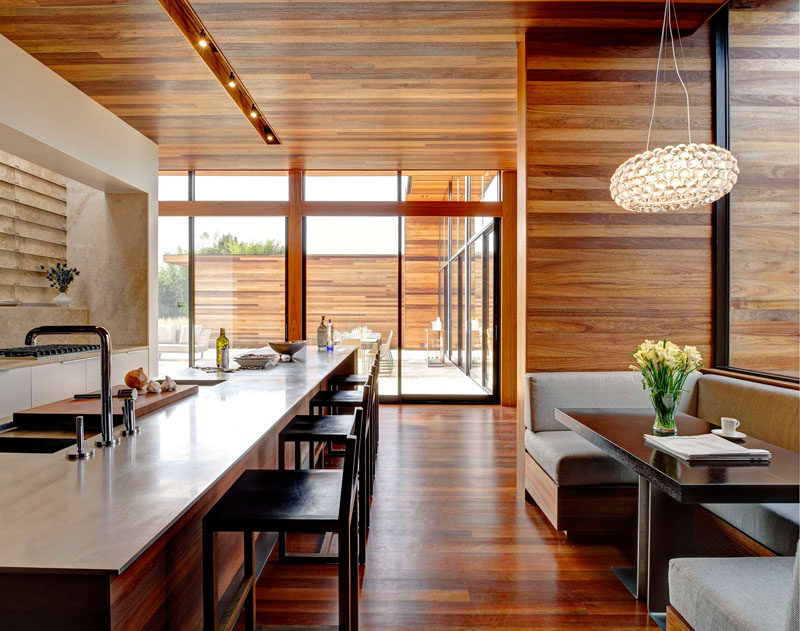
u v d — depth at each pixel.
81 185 4.74
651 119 3.29
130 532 0.96
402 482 3.55
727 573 1.49
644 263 3.30
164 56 3.34
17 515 1.03
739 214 3.20
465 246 6.81
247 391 2.49
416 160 5.82
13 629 0.90
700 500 1.61
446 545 2.60
